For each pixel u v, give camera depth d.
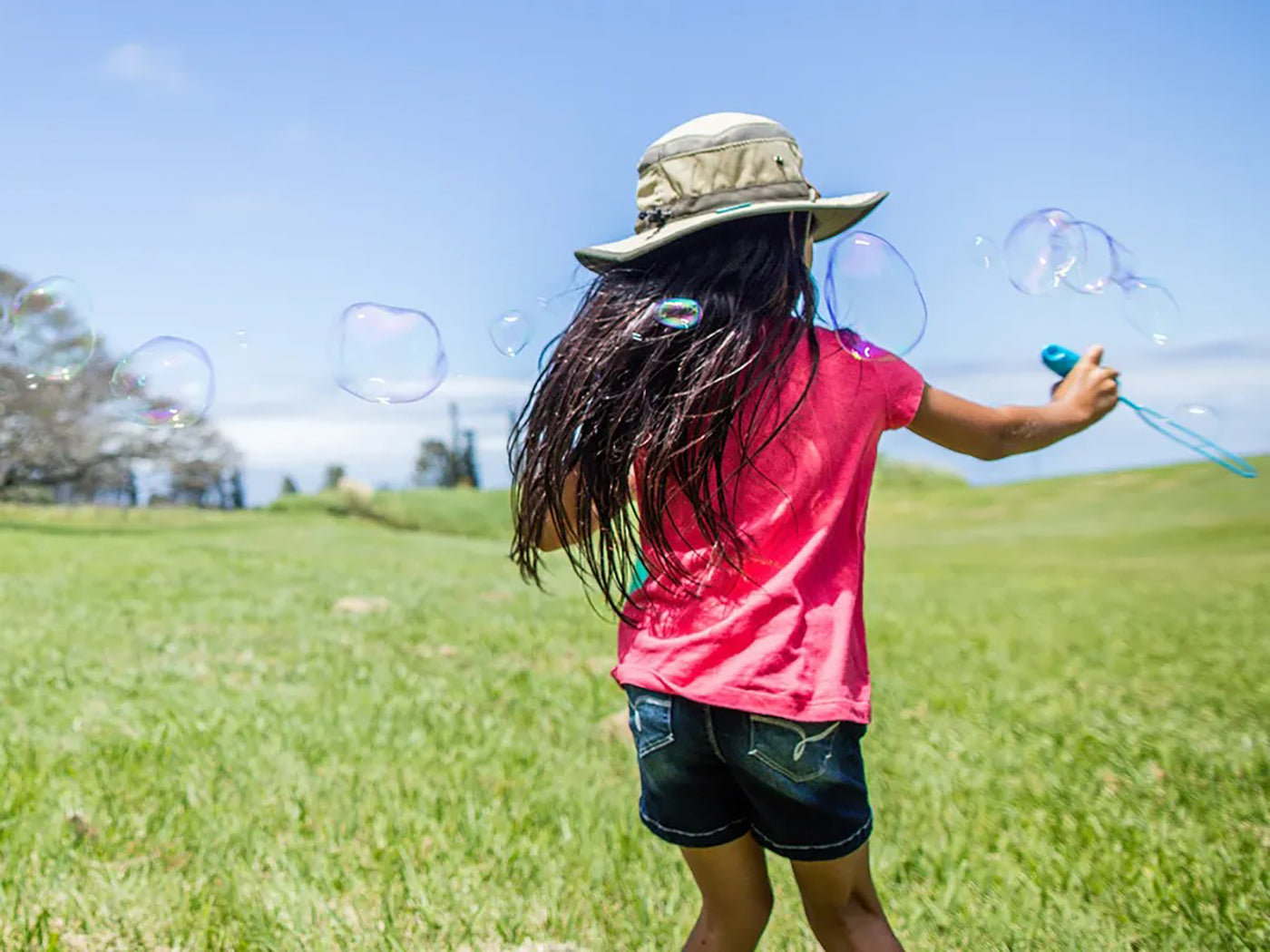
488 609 8.90
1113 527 23.00
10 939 2.56
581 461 1.89
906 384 1.96
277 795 3.62
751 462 1.83
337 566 13.09
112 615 7.84
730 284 1.86
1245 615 9.62
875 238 2.27
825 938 1.95
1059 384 2.23
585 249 1.93
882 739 4.66
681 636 1.86
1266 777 4.11
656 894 2.92
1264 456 29.36
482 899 2.84
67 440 27.03
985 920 2.79
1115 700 5.66
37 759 3.99
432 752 4.24
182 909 2.75
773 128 1.96
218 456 30.48
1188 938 2.70
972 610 9.90
